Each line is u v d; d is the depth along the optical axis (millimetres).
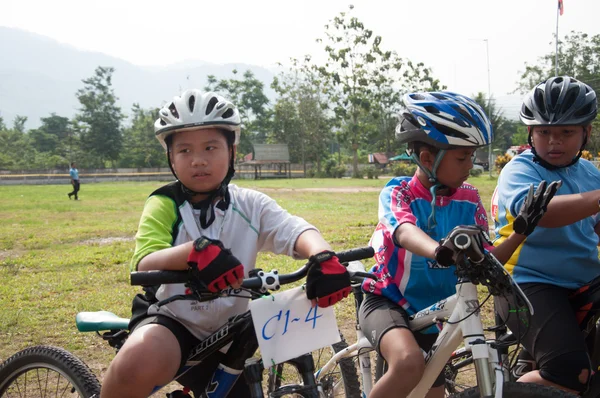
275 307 2373
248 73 91250
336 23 60625
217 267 2078
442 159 2691
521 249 3000
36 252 10773
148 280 2152
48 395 3590
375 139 86312
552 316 2781
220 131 2574
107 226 14961
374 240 2926
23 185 55312
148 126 92062
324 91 62438
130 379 2260
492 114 67312
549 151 3062
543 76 64312
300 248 2555
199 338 2570
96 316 2920
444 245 2127
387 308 2787
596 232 3188
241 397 2611
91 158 89188
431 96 2727
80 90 90375
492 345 2352
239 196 2719
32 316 6156
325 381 3504
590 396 2984
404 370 2459
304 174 66938
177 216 2594
